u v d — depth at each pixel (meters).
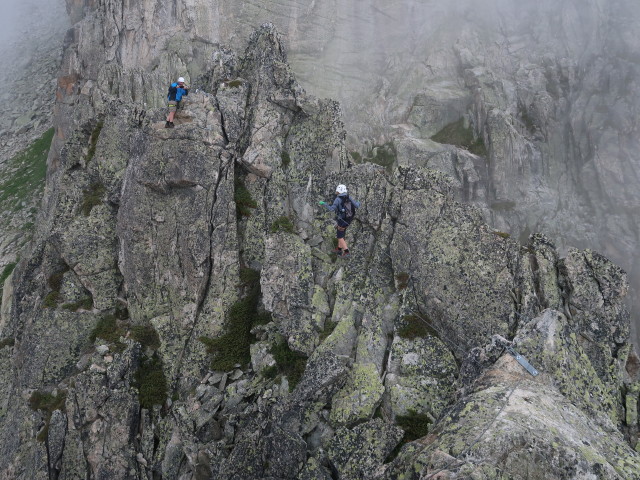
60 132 45.91
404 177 17.28
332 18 40.91
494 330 14.30
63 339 18.31
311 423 14.12
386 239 16.84
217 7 40.97
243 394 16.17
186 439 15.50
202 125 19.36
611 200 33.09
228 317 17.84
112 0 44.47
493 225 33.50
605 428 10.45
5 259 42.16
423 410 13.59
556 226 33.44
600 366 13.48
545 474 8.43
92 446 16.25
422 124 36.91
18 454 16.66
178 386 17.34
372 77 39.88
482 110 36.53
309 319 16.23
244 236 18.95
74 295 19.30
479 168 34.66
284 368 16.19
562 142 36.38
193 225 18.45
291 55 40.09
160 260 18.69
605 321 13.96
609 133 34.38
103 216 20.16
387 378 14.34
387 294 16.16
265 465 13.83
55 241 19.44
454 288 14.98
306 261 17.11
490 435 8.96
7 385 21.12
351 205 16.56
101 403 16.66
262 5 40.69
